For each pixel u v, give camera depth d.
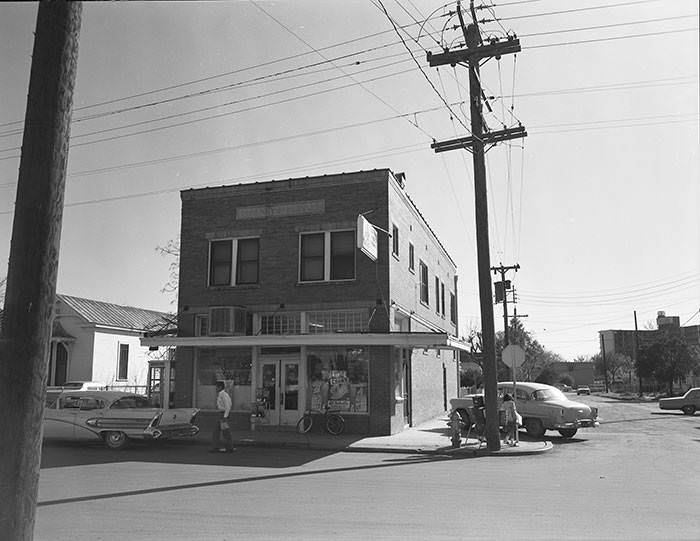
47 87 4.77
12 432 4.53
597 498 9.59
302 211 21.42
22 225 4.67
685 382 68.88
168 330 22.88
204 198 22.62
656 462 14.37
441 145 18.42
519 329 70.44
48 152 4.74
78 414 16.67
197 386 21.81
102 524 7.71
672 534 7.26
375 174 20.80
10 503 4.48
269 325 21.50
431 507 8.82
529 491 10.22
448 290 35.66
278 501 9.26
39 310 4.66
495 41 17.22
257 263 21.91
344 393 20.19
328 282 20.81
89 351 31.36
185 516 8.19
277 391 20.89
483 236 17.67
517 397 20.89
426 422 25.91
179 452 15.97
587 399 60.44
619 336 120.56
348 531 7.36
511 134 17.84
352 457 15.23
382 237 20.44
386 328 20.09
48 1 4.83
